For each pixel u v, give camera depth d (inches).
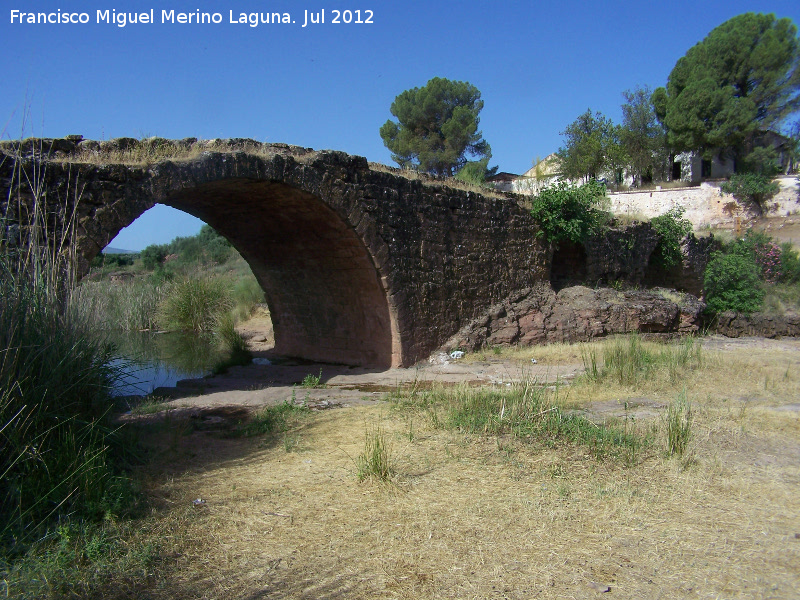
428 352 510.3
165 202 422.0
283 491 200.1
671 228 847.7
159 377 532.7
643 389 362.6
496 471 216.5
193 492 198.4
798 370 425.7
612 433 249.1
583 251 693.9
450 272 533.6
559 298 636.7
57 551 148.2
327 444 256.8
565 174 1321.4
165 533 165.5
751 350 559.8
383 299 482.0
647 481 207.6
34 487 171.0
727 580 142.7
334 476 215.0
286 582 141.6
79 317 226.8
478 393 319.0
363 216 447.5
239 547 159.5
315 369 518.3
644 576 144.3
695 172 1501.0
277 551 157.4
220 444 260.2
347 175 441.1
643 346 509.7
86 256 293.0
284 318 599.8
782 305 847.7
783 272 975.0
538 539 163.3
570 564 149.7
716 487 202.8
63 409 204.1
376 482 205.3
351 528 171.0
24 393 186.7
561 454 233.9
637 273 793.6
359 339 524.4
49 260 222.7
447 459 229.9
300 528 171.2
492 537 164.6
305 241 489.7
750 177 1334.9
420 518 177.3
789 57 1364.4
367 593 136.9
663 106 1518.2
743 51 1370.6
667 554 155.3
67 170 288.5
